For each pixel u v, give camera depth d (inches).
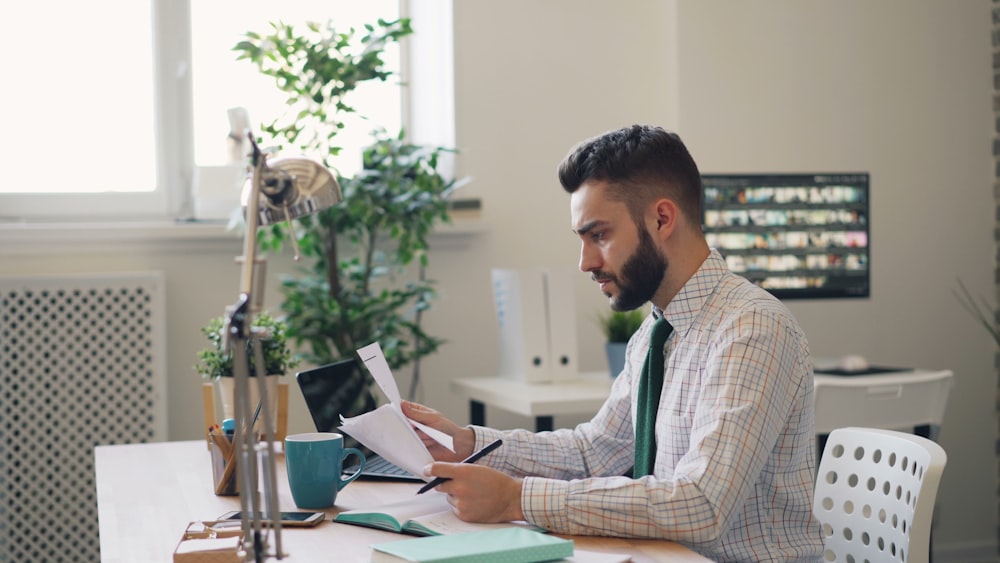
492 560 43.0
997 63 142.4
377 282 125.2
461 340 128.7
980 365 142.8
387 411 56.3
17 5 120.6
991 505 143.3
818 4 134.9
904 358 139.6
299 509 56.7
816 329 135.6
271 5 128.7
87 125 123.0
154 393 115.0
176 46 125.0
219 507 58.2
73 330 112.9
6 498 111.2
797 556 55.5
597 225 56.9
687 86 130.3
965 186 141.7
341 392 71.8
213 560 44.9
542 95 130.8
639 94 134.0
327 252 112.4
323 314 110.0
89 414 113.1
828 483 67.4
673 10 130.5
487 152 128.9
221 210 122.3
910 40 138.9
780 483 55.7
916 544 57.2
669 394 58.1
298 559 46.8
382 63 108.1
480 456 59.6
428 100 133.0
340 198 47.7
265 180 45.6
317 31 108.3
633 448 65.4
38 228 112.6
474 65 128.0
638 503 49.6
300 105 123.3
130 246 117.3
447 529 50.0
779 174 133.0
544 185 131.3
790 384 54.7
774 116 133.3
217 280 120.8
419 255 124.3
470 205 126.6
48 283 111.6
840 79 135.9
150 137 125.3
